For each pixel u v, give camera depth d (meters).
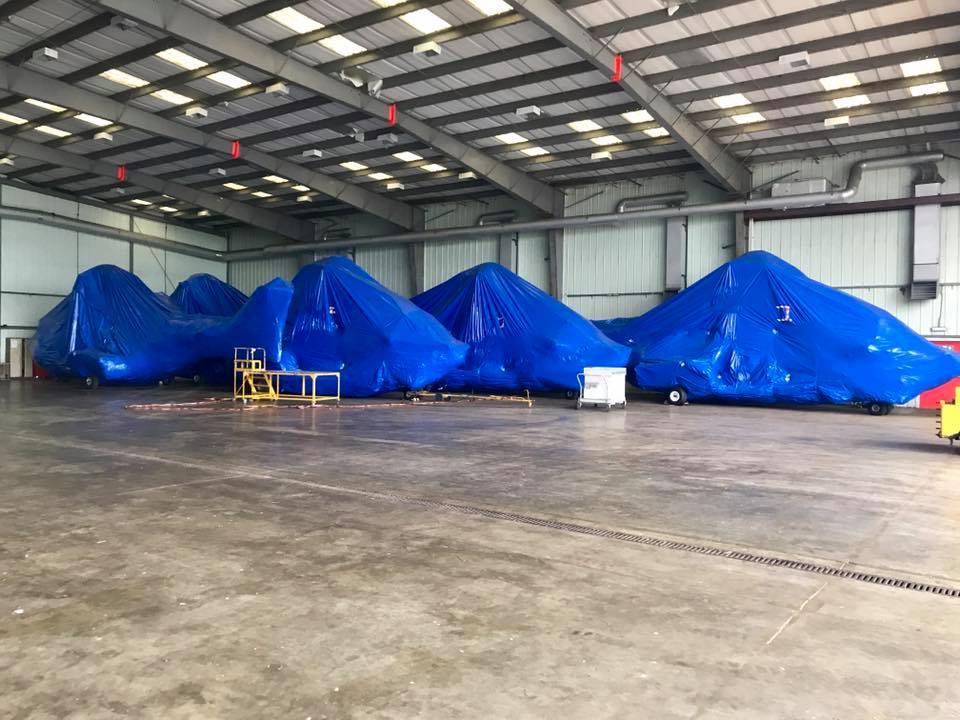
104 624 3.16
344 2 11.80
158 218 28.72
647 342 17.58
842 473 7.41
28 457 7.75
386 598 3.53
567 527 4.99
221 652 2.88
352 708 2.45
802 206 18.12
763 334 16.16
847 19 11.67
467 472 7.11
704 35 12.39
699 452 8.80
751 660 2.87
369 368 16.45
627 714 2.43
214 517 5.13
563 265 22.47
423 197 24.09
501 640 3.04
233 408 14.07
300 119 17.42
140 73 14.80
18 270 24.38
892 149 17.58
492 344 18.02
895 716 2.44
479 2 11.71
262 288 17.12
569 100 15.56
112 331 19.78
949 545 4.64
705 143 17.08
